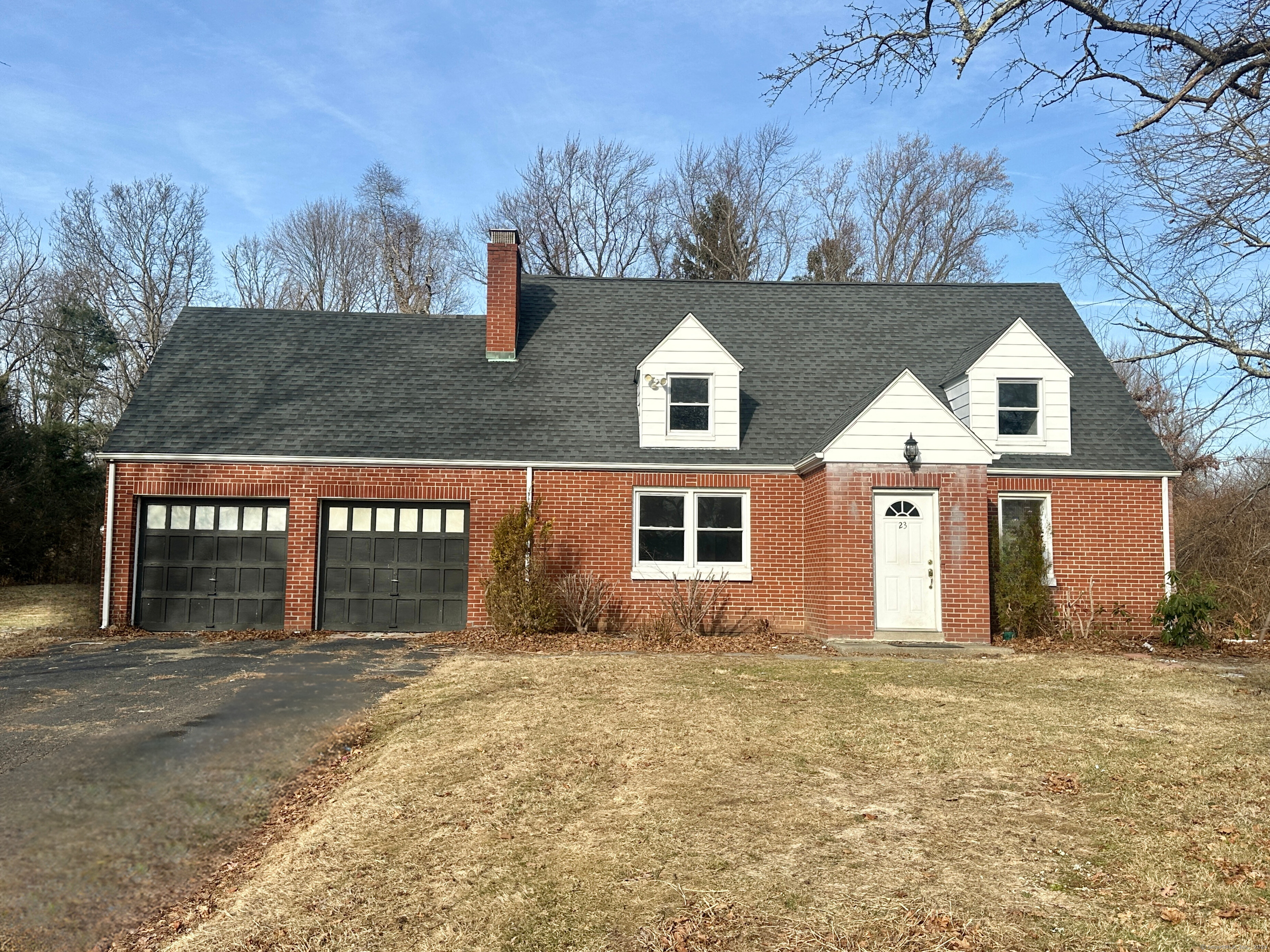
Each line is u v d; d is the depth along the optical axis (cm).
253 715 1005
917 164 4353
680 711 978
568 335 2062
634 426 1830
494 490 1742
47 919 545
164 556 1727
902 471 1580
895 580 1583
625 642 1565
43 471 2950
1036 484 1750
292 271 4762
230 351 1969
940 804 682
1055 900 516
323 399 1852
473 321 2131
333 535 1744
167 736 921
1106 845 596
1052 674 1222
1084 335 2070
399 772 783
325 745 895
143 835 673
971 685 1138
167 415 1781
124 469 1703
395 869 588
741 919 503
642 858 590
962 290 2239
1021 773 757
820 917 501
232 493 1711
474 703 1027
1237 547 2044
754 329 2102
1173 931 476
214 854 644
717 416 1805
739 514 1778
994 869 561
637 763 789
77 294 3966
